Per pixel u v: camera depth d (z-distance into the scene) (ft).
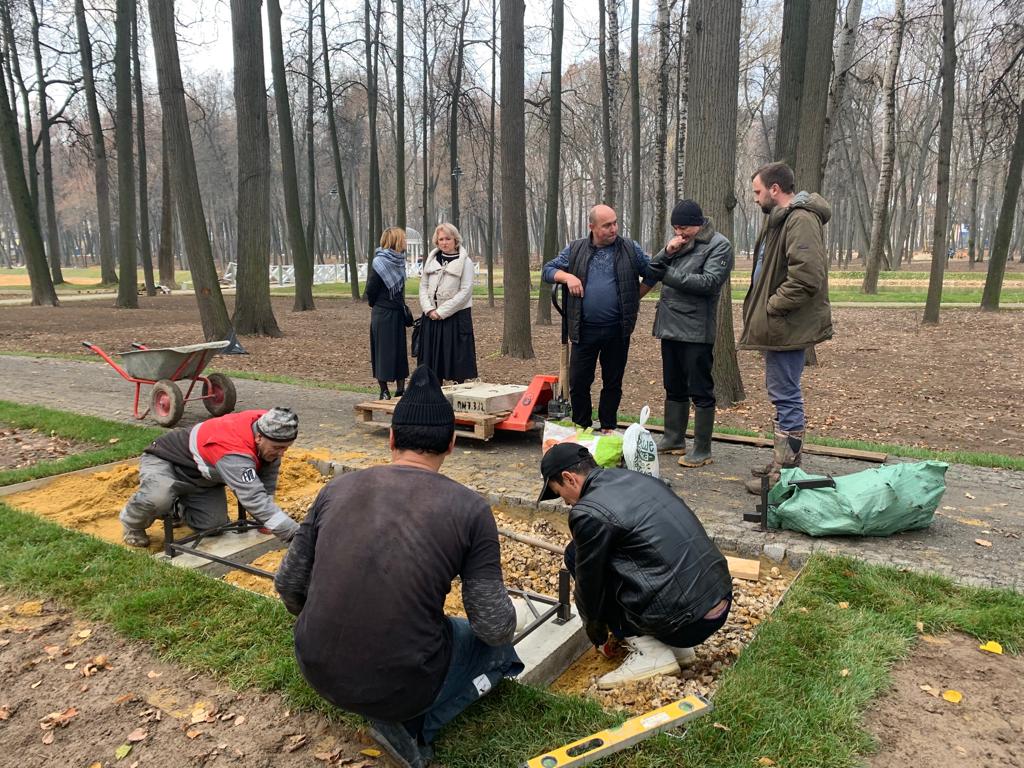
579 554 10.18
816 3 37.19
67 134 123.95
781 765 8.32
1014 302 80.12
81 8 97.09
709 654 11.42
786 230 15.81
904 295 88.99
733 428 25.41
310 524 8.45
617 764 8.34
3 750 9.13
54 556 14.17
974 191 129.80
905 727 9.07
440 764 8.60
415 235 204.13
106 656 11.06
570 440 16.22
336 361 48.03
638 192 80.79
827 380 40.50
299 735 9.21
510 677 10.05
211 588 12.77
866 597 12.23
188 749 9.03
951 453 22.25
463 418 22.26
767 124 149.48
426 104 92.73
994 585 12.63
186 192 50.83
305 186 194.80
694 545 9.96
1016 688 9.85
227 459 13.55
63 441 24.02
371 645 7.62
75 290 119.55
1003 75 55.57
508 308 48.73
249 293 59.67
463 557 8.22
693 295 19.08
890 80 75.10
